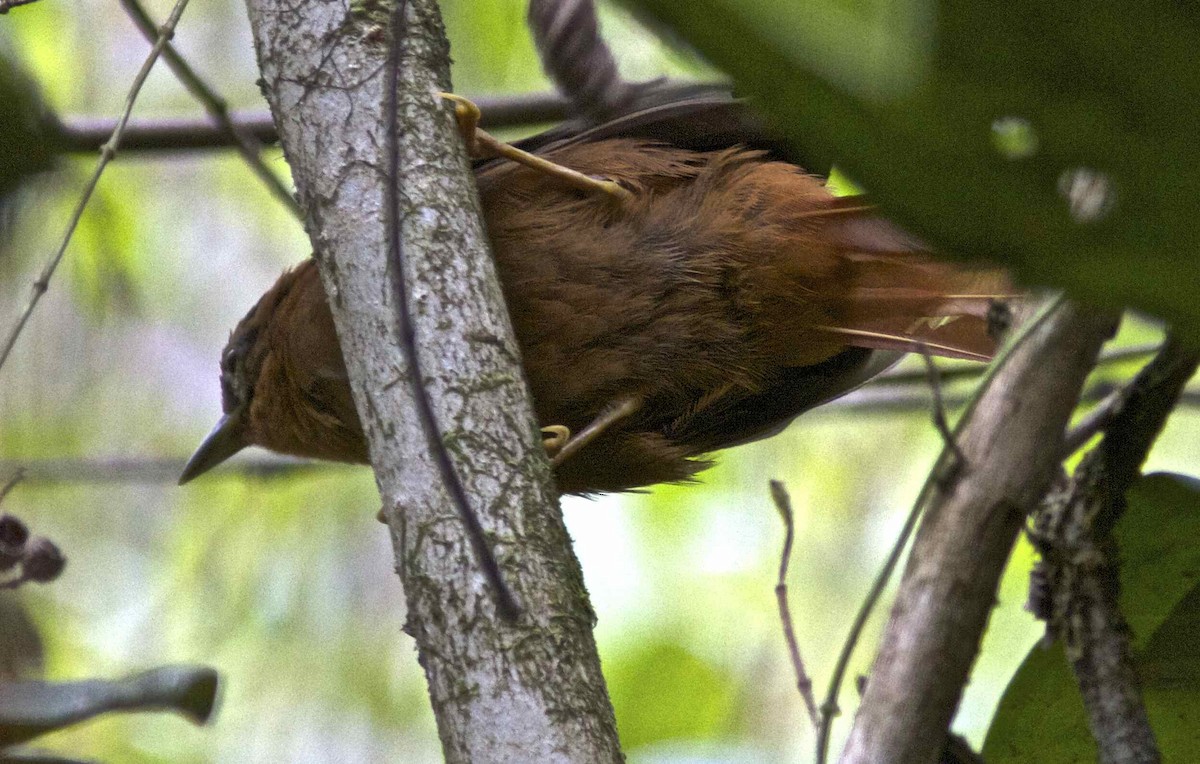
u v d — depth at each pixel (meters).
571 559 4.75
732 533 12.55
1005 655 11.40
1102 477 6.07
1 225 9.95
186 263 12.72
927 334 7.91
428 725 12.11
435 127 5.25
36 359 11.73
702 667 11.80
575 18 7.65
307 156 5.23
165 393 12.20
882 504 12.28
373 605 12.27
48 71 12.08
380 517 7.02
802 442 12.63
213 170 12.95
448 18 11.61
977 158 2.58
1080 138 2.54
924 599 5.97
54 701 5.87
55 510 12.34
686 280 7.27
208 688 5.99
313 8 5.34
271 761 11.83
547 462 4.90
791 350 7.70
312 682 12.02
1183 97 2.45
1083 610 6.07
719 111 7.36
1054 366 6.14
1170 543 6.48
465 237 5.10
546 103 9.68
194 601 12.12
